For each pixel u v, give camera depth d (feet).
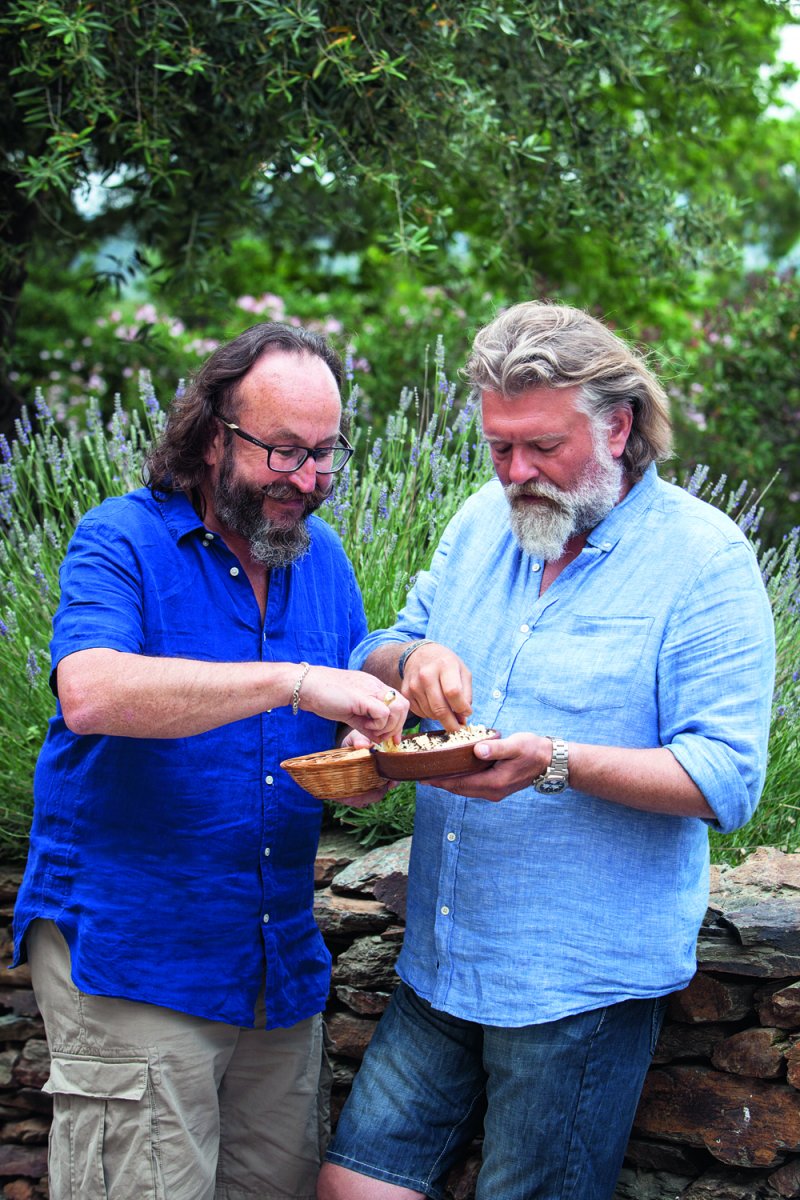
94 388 19.74
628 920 5.98
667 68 15.16
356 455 13.55
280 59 12.14
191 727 5.73
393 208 16.02
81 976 6.18
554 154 14.55
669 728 5.90
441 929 6.32
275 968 6.58
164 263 15.84
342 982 8.00
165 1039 6.24
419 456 9.91
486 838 6.15
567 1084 5.98
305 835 6.73
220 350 6.38
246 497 6.24
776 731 8.73
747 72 17.54
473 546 6.77
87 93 11.77
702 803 5.65
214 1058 6.47
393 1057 6.68
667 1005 6.51
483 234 20.26
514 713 6.17
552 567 6.36
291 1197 7.17
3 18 11.85
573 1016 5.96
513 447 5.92
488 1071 6.27
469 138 13.56
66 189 13.09
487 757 5.58
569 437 5.83
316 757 6.21
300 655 6.75
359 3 12.02
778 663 9.21
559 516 5.96
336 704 5.68
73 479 10.26
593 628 6.05
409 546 9.74
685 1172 7.17
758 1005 6.97
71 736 6.38
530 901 6.03
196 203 14.57
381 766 5.85
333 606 7.13
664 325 23.29
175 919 6.28
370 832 8.79
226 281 24.16
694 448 19.40
